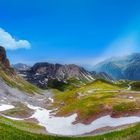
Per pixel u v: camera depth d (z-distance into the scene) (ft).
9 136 155.12
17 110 486.79
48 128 357.82
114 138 184.55
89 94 619.26
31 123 377.30
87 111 366.43
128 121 302.66
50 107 630.74
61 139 208.85
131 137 160.66
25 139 164.66
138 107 340.80
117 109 343.46
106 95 485.56
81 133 307.99
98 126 312.29
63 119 392.27
